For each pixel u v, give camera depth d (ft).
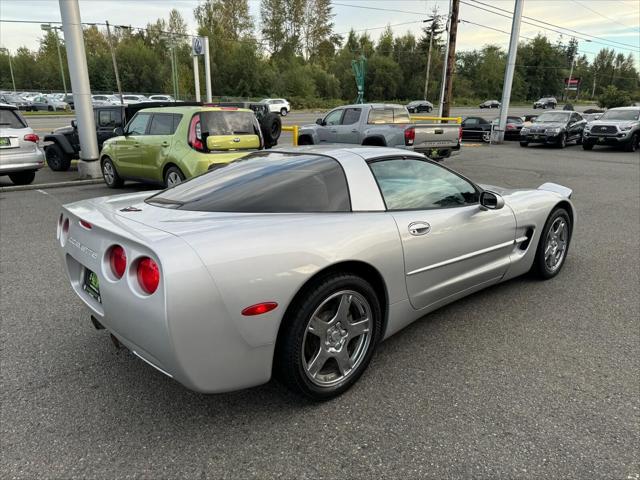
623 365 9.68
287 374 7.80
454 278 10.73
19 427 7.73
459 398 8.55
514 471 6.78
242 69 218.38
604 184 35.09
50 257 16.57
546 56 320.50
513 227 12.27
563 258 14.93
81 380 9.11
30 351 10.19
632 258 16.90
